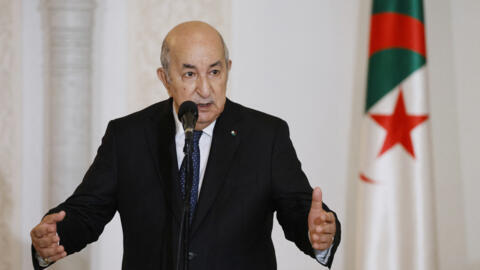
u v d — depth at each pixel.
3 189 8.98
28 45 8.98
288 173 4.25
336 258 8.88
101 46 8.95
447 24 8.73
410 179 7.47
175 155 4.25
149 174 4.25
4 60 8.98
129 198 4.26
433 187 7.47
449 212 8.73
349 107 8.91
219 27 8.93
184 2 8.98
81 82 8.72
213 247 4.00
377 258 7.52
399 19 7.61
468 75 8.71
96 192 4.26
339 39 8.92
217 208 4.08
